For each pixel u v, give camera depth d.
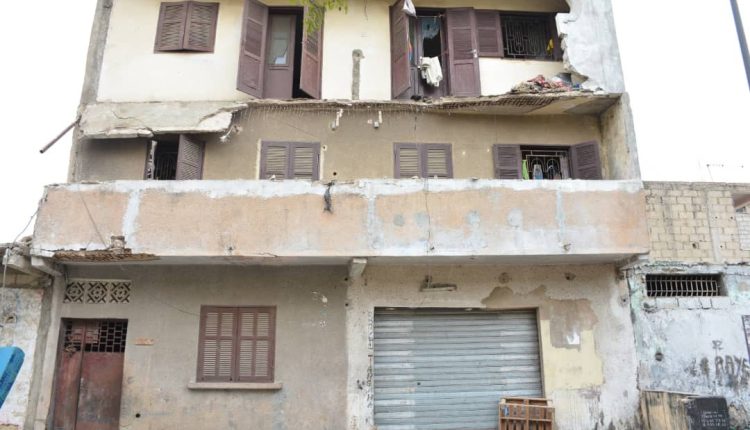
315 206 8.59
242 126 10.01
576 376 9.22
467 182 8.84
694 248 10.05
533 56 11.24
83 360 9.02
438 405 9.18
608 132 10.23
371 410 8.81
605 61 9.98
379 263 9.20
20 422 8.48
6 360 5.01
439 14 11.29
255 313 9.14
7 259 8.02
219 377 8.87
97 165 9.70
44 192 8.45
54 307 8.95
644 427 9.02
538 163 10.55
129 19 10.52
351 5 10.95
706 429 7.68
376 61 10.66
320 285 9.23
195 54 10.40
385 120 10.23
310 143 10.01
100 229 8.35
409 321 9.47
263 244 8.41
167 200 8.50
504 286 9.51
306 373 8.88
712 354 9.52
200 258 8.55
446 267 9.47
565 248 8.69
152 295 9.06
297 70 11.05
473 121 10.38
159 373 8.77
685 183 10.38
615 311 9.53
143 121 9.45
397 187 8.74
